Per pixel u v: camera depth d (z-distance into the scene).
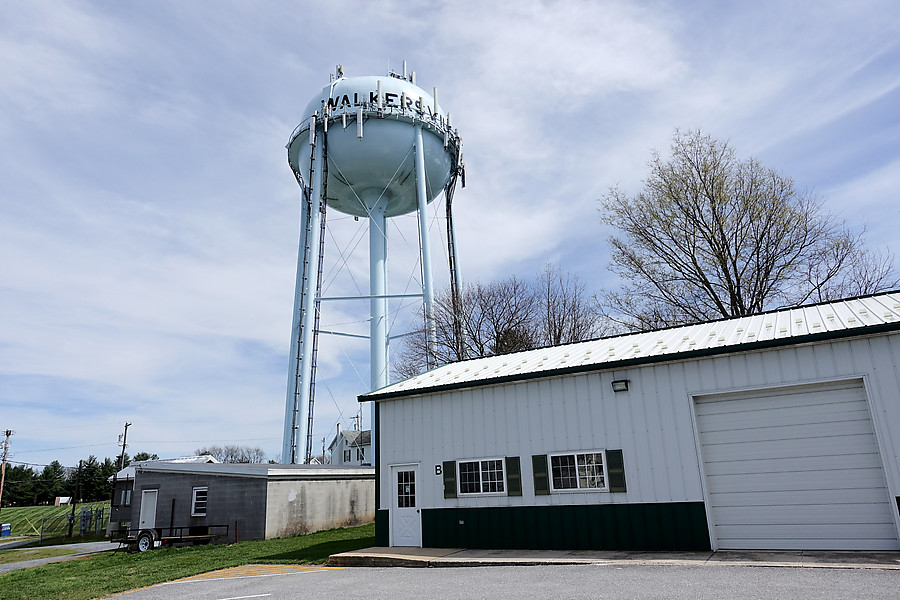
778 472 10.95
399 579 9.84
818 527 10.52
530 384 13.40
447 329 35.16
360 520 24.94
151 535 20.11
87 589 11.66
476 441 13.77
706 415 11.68
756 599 6.59
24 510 68.56
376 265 29.67
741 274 26.50
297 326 27.38
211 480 22.22
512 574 9.56
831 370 10.63
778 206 25.62
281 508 21.19
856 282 24.72
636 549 11.59
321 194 27.70
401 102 28.14
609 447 12.27
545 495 12.70
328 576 10.80
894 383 10.09
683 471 11.51
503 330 36.34
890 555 9.38
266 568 12.90
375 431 15.35
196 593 9.90
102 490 80.44
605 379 12.60
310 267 26.62
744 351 11.38
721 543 11.16
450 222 33.84
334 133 27.81
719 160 26.84
